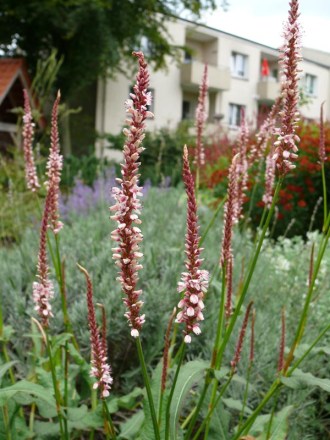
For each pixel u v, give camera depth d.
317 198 8.64
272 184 2.85
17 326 3.54
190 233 1.40
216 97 29.20
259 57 31.30
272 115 2.92
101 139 21.95
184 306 1.44
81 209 7.33
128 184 1.35
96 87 23.44
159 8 19.92
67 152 19.61
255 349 3.22
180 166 13.59
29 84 15.97
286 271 4.89
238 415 2.98
